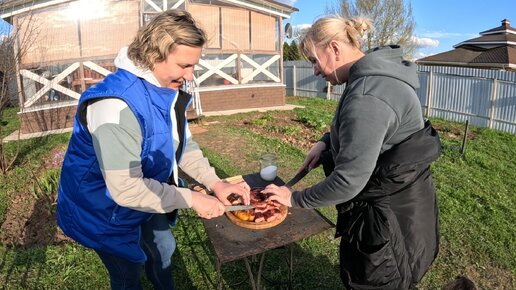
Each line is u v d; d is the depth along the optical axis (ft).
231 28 36.32
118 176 4.64
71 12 28.91
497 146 25.03
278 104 40.42
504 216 13.73
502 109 31.68
